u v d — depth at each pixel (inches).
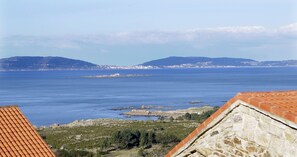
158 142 2888.8
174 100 6934.1
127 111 5625.0
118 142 2783.0
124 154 2573.8
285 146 357.4
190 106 6018.7
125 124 4072.3
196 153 460.8
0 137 867.4
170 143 2886.3
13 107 968.9
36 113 5462.6
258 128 386.0
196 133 450.9
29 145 877.8
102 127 3875.5
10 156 830.5
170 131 3395.7
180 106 6063.0
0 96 7775.6
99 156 2472.9
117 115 5246.1
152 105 6240.2
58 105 6368.1
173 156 489.4
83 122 4335.6
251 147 393.7
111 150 2723.9
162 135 2984.7
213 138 434.9
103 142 2856.8
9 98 7367.1
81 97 7637.8
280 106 371.9
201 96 7436.0
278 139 364.5
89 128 3828.7
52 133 3565.5
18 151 850.8
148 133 2903.5
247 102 390.3
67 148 2778.1
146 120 4463.6
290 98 406.9
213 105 6003.9
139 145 2812.5
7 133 884.0
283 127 358.3
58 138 3272.6
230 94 7573.8
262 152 382.6
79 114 5374.0
